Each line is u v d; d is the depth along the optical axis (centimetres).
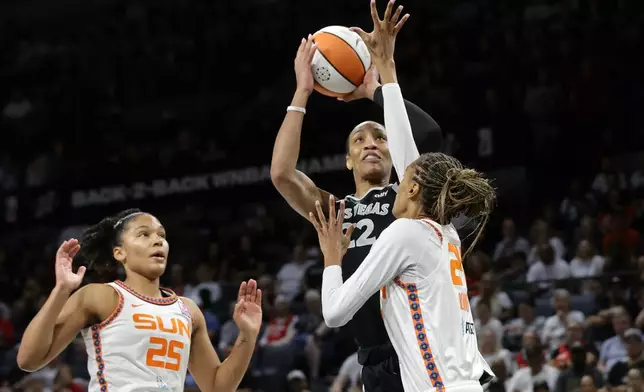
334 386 851
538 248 954
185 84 1588
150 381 375
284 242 1295
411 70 1387
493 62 1338
